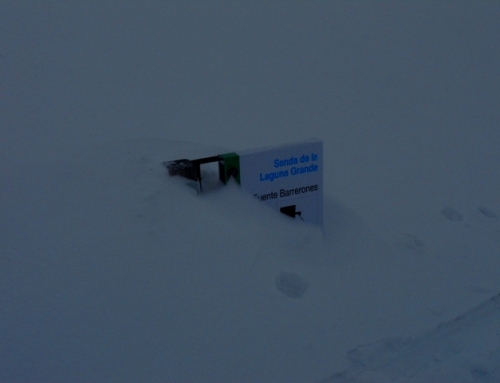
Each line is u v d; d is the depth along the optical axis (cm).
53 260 276
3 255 277
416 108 731
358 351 260
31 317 248
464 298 313
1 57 908
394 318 288
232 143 593
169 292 271
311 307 285
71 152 390
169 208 310
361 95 795
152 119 674
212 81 855
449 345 273
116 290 266
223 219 314
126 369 233
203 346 250
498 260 363
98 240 289
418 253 366
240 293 280
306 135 625
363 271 331
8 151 536
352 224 382
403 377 251
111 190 322
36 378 224
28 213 306
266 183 331
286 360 250
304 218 346
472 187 480
